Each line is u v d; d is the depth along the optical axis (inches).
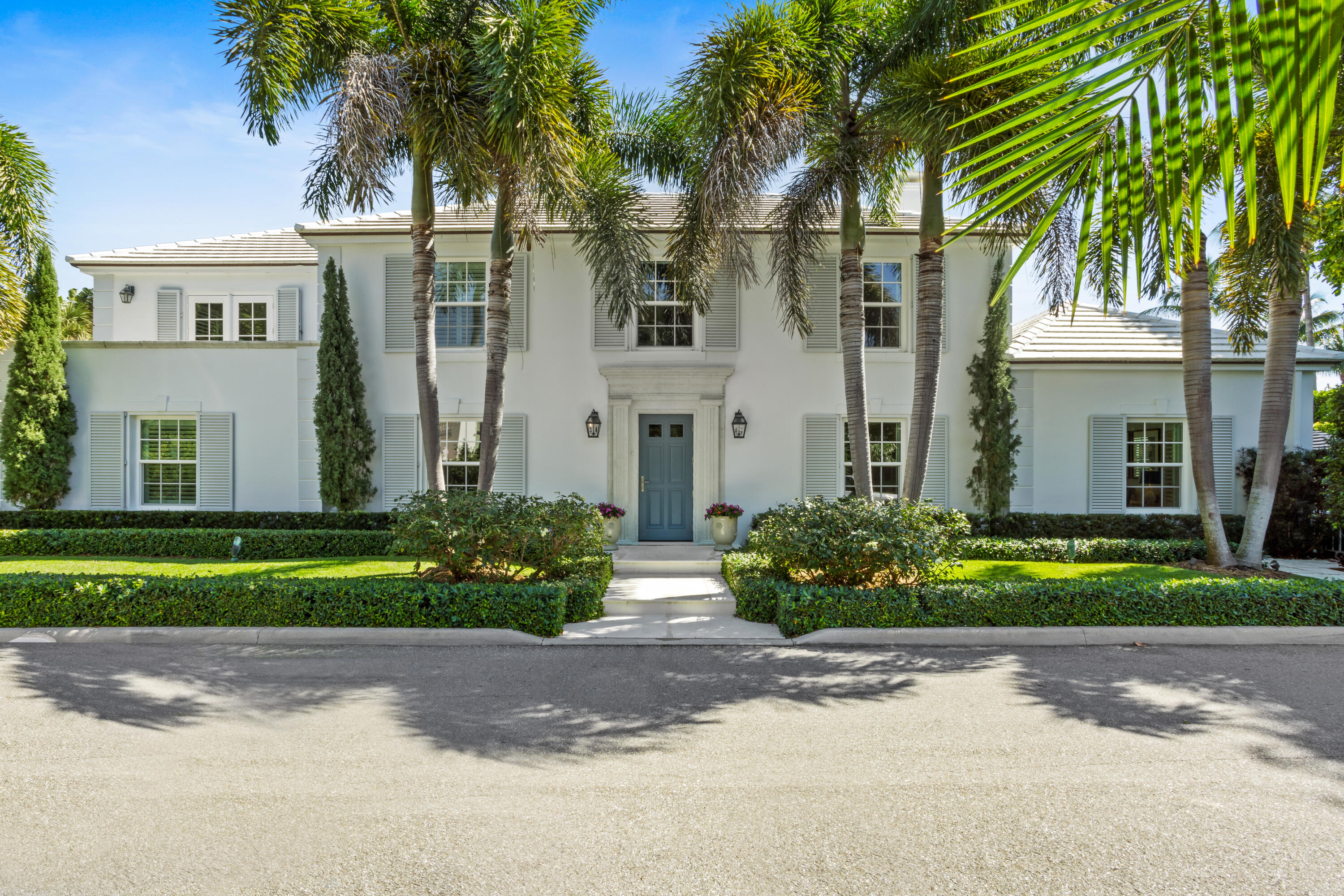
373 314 500.4
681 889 121.0
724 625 310.2
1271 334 392.5
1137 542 437.1
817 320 497.0
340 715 200.2
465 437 503.2
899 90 349.1
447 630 283.3
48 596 286.2
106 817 143.6
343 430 478.0
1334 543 469.7
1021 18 304.8
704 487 495.8
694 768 167.6
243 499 497.7
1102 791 156.3
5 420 471.2
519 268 498.0
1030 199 311.0
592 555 405.4
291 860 128.9
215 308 598.2
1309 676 237.5
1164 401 499.8
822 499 347.3
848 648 275.7
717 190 346.6
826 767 168.7
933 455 494.3
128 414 498.0
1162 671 243.8
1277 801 151.8
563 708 207.5
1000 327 477.4
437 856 130.3
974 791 156.3
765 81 345.1
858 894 119.9
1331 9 45.6
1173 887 122.0
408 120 346.3
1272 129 48.1
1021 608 291.9
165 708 205.0
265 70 355.3
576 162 364.2
